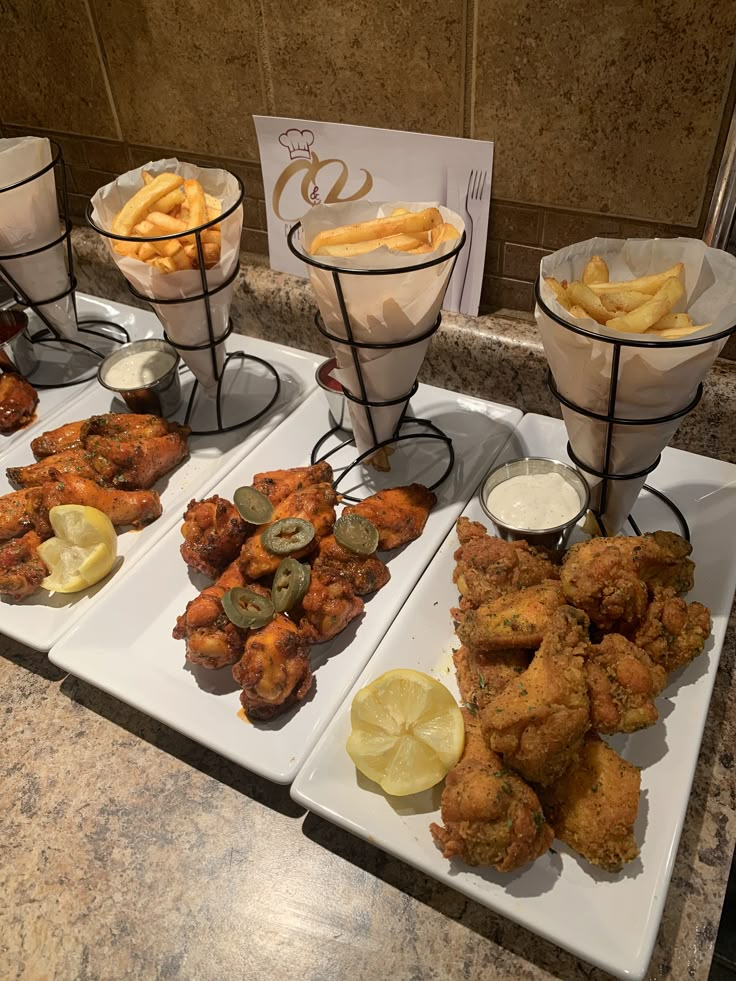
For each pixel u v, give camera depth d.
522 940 0.59
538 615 0.66
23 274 1.06
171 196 0.90
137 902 0.63
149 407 1.02
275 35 0.91
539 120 0.83
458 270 0.97
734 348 0.87
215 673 0.75
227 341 1.17
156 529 0.90
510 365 0.98
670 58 0.73
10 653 0.83
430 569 0.81
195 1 0.94
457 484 0.91
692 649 0.67
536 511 0.78
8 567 0.83
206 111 1.04
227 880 0.64
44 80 1.14
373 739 0.64
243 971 0.59
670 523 0.84
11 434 1.06
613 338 0.61
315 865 0.64
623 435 0.70
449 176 0.91
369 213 0.87
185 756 0.72
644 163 0.80
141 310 1.26
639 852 0.59
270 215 1.07
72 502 0.87
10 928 0.62
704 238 0.82
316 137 0.96
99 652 0.77
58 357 1.19
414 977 0.57
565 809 0.59
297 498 0.83
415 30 0.83
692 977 0.55
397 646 0.74
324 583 0.76
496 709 0.60
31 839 0.67
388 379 0.84
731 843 0.62
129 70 1.05
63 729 0.75
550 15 0.75
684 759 0.64
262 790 0.69
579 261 0.75
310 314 1.10
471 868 0.59
